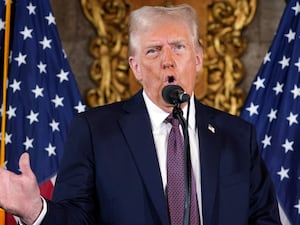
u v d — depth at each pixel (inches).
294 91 183.9
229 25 205.9
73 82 186.9
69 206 98.1
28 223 91.2
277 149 182.1
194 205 99.3
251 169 108.4
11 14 187.3
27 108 182.2
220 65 205.0
